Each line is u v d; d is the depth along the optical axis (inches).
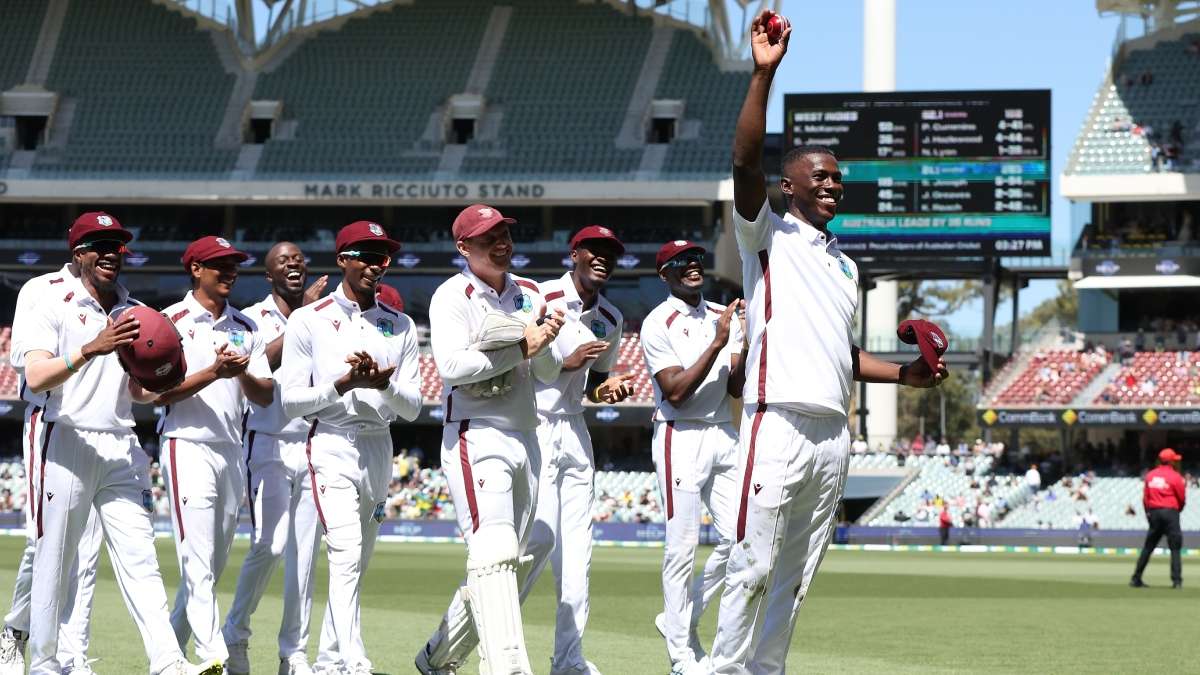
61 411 289.9
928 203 1524.4
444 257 1736.0
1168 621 516.4
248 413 356.8
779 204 1728.6
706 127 1808.6
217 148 1827.0
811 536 241.3
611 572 854.5
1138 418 1507.1
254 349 343.6
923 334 243.1
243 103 1867.6
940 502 1510.8
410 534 1457.9
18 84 1873.8
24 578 308.8
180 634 336.2
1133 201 1644.9
